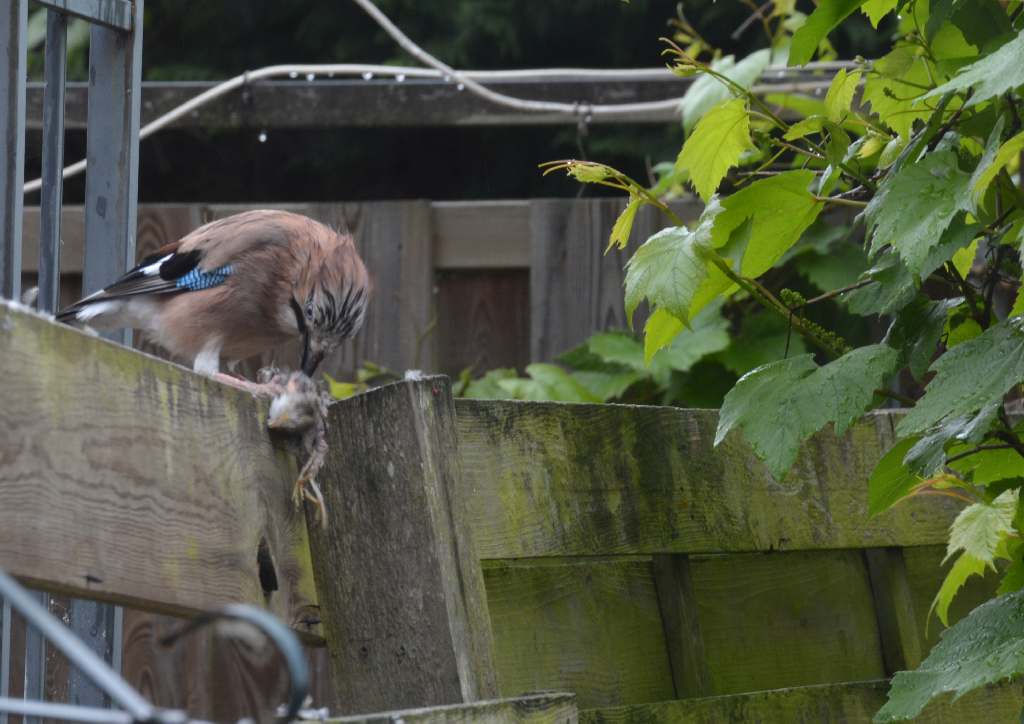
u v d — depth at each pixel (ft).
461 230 27.07
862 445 17.42
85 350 8.82
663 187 26.17
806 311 26.21
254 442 11.16
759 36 43.14
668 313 13.26
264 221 23.20
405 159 47.44
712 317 25.49
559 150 46.21
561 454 14.25
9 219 12.82
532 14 44.27
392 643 11.54
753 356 25.63
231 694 24.02
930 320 13.47
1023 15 13.07
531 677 13.71
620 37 44.62
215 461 10.41
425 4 44.21
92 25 15.31
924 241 11.07
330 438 11.81
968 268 14.16
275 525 11.27
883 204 11.49
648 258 13.20
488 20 44.06
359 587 11.68
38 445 8.22
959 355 11.35
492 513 13.28
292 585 11.41
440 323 27.14
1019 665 11.34
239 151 47.47
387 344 26.91
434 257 27.07
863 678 17.34
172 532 9.63
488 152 46.98
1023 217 12.23
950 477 13.88
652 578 15.46
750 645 16.35
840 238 25.80
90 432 8.78
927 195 11.29
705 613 16.12
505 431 13.69
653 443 15.31
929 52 13.07
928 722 16.58
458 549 11.68
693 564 16.17
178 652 24.29
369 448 11.69
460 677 11.27
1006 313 18.56
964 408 10.94
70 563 8.43
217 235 22.84
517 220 26.99
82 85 26.61
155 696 24.34
